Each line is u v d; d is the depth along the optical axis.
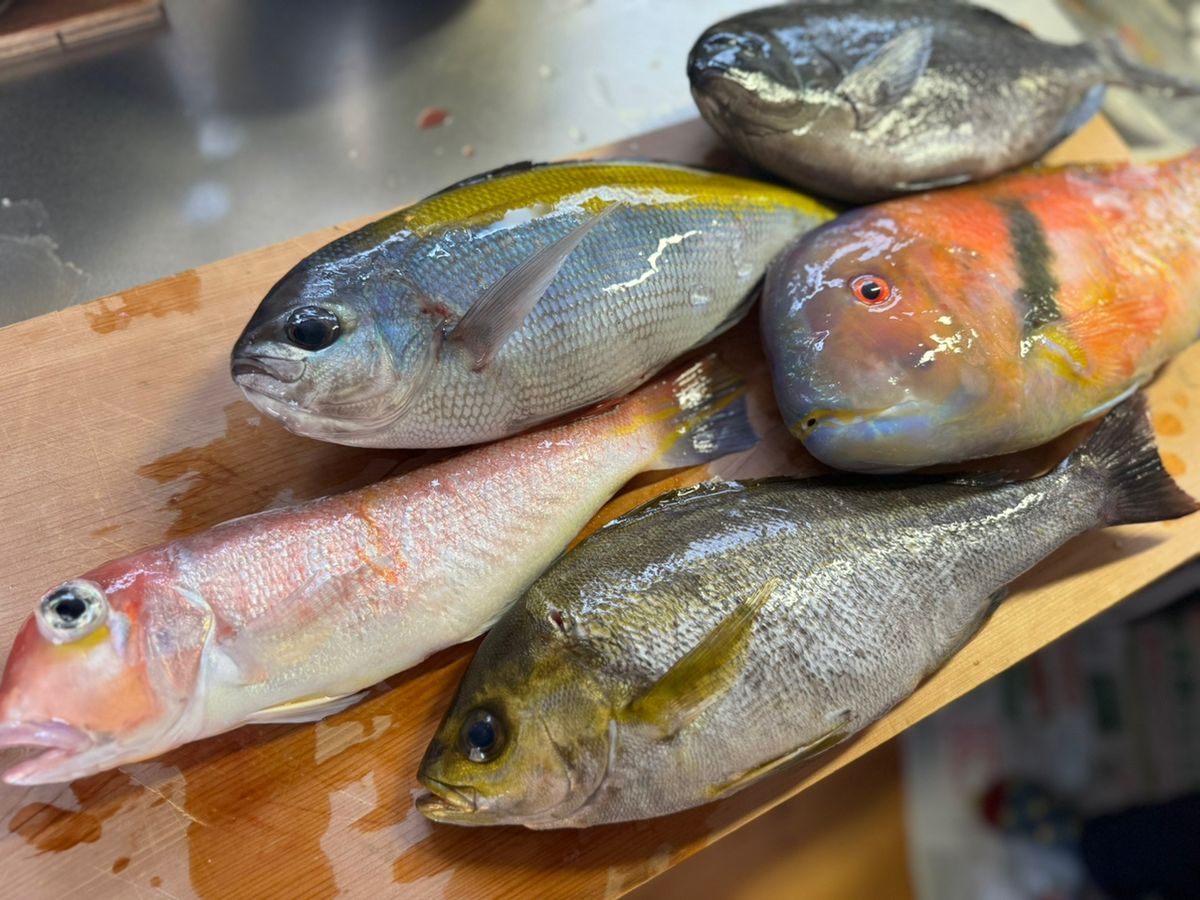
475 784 0.32
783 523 0.36
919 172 0.45
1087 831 0.54
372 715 0.36
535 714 0.32
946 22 0.46
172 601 0.31
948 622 0.36
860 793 0.55
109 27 0.54
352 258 0.35
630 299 0.38
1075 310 0.40
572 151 0.55
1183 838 0.51
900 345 0.37
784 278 0.40
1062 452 0.43
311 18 0.57
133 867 0.34
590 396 0.39
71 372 0.40
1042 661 0.59
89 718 0.30
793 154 0.43
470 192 0.37
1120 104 0.59
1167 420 0.45
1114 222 0.42
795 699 0.33
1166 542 0.42
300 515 0.34
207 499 0.39
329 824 0.35
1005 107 0.46
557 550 0.37
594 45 0.58
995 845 0.54
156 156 0.51
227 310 0.42
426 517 0.35
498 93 0.56
